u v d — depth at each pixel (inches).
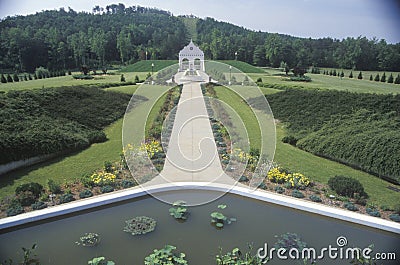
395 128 707.4
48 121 776.9
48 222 436.1
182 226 429.7
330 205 467.2
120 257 364.8
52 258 363.9
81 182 536.1
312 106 925.2
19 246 388.2
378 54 2190.0
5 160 565.9
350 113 834.8
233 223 438.0
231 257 362.3
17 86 1348.4
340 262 364.8
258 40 3031.5
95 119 892.6
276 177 543.2
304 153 713.6
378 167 583.5
